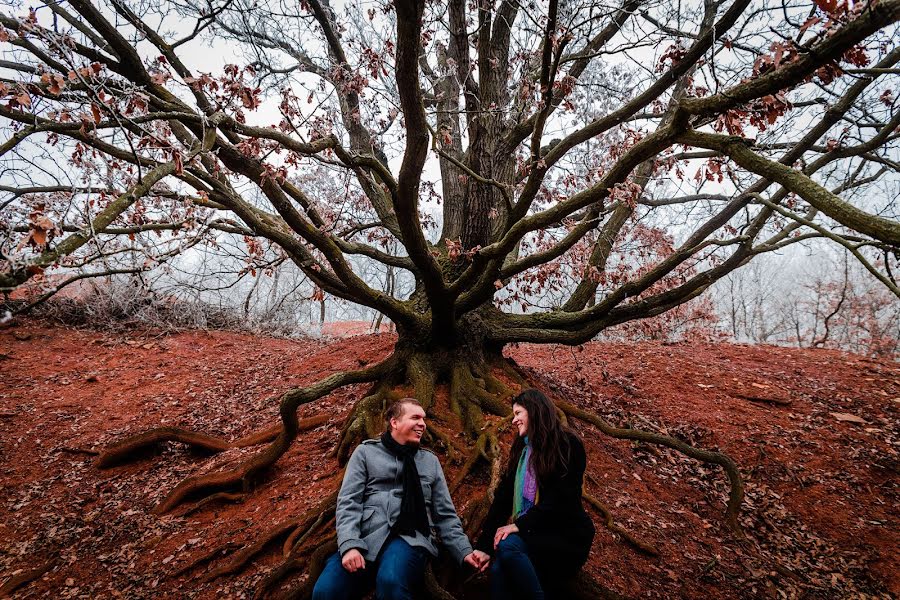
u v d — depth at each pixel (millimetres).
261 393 7367
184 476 5168
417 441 3199
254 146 4086
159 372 8211
